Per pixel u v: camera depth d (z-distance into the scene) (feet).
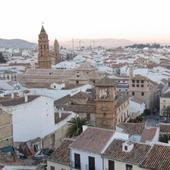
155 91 479.41
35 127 259.39
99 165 169.07
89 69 526.98
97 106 298.97
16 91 345.51
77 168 175.32
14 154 224.33
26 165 182.80
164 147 162.91
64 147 189.06
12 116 243.40
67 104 339.57
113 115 297.74
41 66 606.55
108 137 177.17
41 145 256.73
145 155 160.76
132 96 444.96
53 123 273.13
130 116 389.80
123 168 161.99
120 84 504.43
